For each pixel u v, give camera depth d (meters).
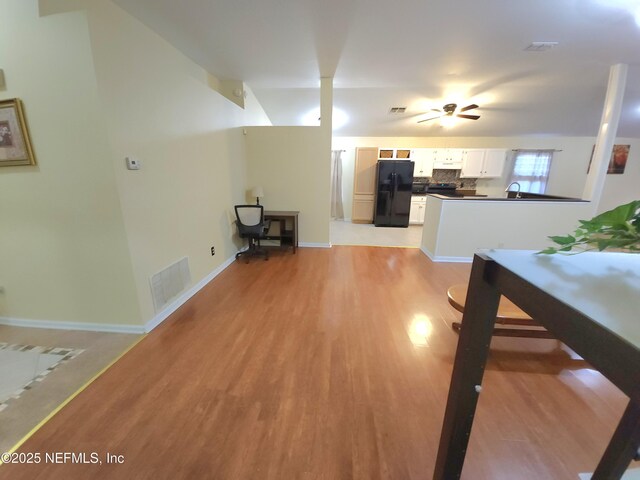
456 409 0.89
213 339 2.09
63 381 1.66
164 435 1.32
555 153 6.65
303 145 4.31
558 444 1.30
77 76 1.69
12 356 1.88
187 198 2.73
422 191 6.96
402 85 4.04
